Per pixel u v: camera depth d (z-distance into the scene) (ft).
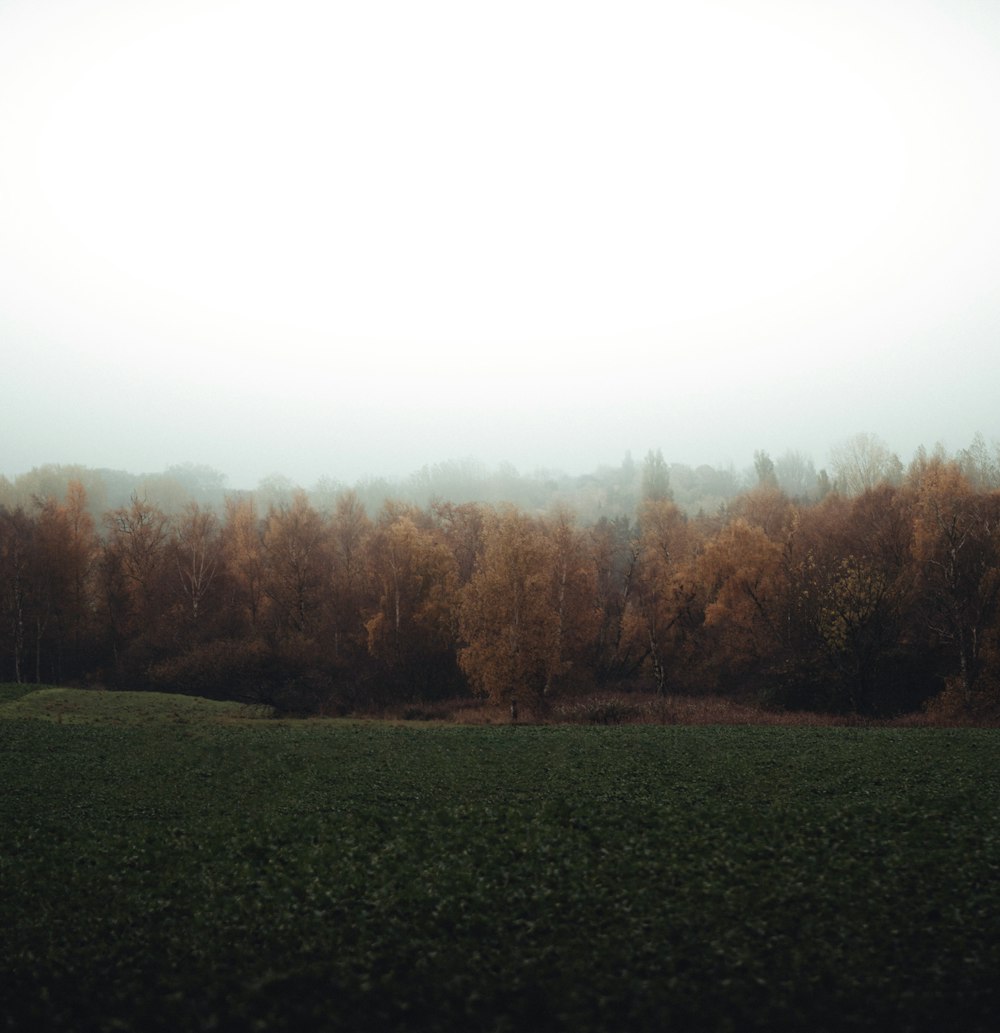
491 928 51.01
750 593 251.39
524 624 215.31
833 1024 39.17
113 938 52.31
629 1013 40.16
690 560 283.18
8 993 44.88
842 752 116.88
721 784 94.53
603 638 276.41
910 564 232.73
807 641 233.76
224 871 66.03
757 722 186.29
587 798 88.12
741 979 43.09
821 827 71.00
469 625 218.18
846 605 210.79
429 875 61.57
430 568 259.60
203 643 262.67
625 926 50.14
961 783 90.43
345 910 54.85
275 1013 41.60
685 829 72.84
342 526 324.80
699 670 257.96
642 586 281.13
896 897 53.06
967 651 206.18
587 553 279.08
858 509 265.75
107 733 148.25
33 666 270.46
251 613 283.59
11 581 266.77
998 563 209.26
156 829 80.89
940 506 224.53
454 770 108.58
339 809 86.58
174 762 119.55
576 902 54.49
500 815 81.35
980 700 189.88
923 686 210.79
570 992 42.06
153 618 276.62
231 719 186.19
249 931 52.19
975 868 57.62
